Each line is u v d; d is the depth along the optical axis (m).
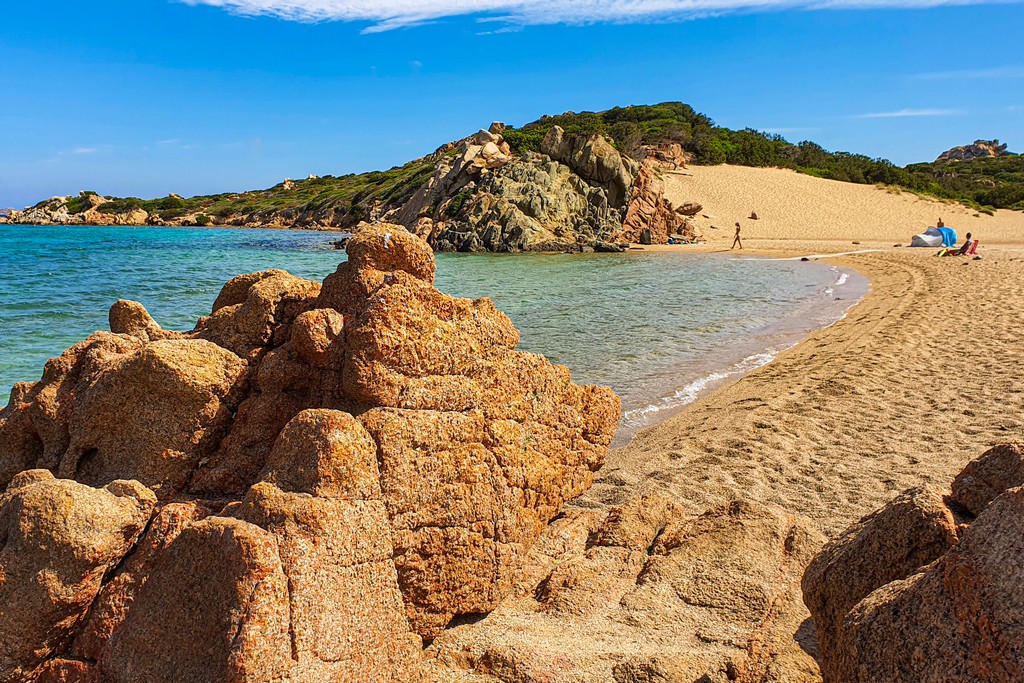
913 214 62.16
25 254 43.75
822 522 6.50
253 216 93.31
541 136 65.19
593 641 4.10
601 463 6.04
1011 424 8.95
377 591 3.56
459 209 52.00
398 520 3.97
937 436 8.75
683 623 4.26
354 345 4.26
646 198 52.03
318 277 32.25
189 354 4.42
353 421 3.83
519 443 4.91
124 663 3.28
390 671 3.49
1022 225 59.47
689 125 88.00
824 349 14.36
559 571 4.73
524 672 3.75
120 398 4.34
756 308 20.83
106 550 3.43
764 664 3.76
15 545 3.41
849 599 3.61
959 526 3.48
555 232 48.41
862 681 3.00
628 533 5.22
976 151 146.50
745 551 4.82
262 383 4.46
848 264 33.06
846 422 9.47
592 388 5.91
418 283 4.57
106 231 80.31
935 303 18.53
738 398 11.08
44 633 3.34
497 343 4.96
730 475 7.76
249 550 3.12
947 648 2.77
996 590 2.66
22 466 4.74
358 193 86.69
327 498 3.55
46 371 4.86
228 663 2.95
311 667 3.13
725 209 61.31
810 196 65.81
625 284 27.61
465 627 4.27
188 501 4.08
